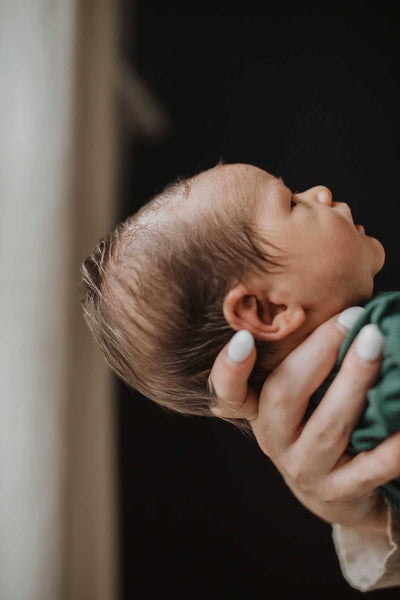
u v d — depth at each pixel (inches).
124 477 82.0
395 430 24.5
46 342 61.0
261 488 82.4
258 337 27.5
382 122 82.9
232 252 28.0
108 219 69.4
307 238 27.7
